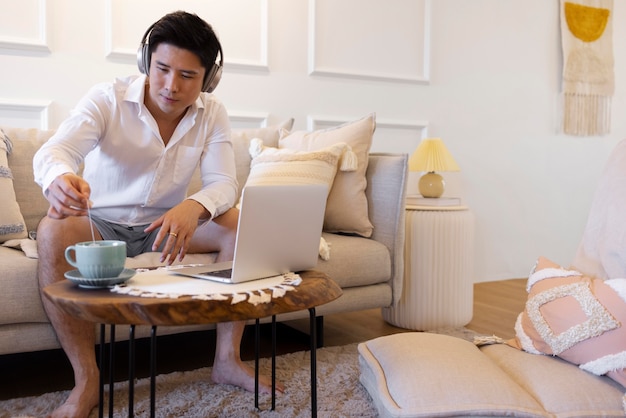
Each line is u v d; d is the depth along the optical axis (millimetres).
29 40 2396
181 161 1744
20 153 2047
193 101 1562
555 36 3824
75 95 2508
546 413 1318
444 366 1448
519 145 3752
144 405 1533
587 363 1438
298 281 1167
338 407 1558
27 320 1548
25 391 1691
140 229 1797
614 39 4031
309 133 2488
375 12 3230
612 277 1597
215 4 2787
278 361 1951
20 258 1586
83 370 1449
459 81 3518
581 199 4023
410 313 2463
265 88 2939
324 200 1269
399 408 1360
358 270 2135
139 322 957
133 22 2609
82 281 1086
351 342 2285
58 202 1282
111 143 1664
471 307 2582
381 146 3305
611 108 4059
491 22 3594
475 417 1318
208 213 1521
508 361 1563
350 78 3174
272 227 1166
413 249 2447
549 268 1672
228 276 1184
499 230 3717
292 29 2996
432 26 3402
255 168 2275
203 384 1700
